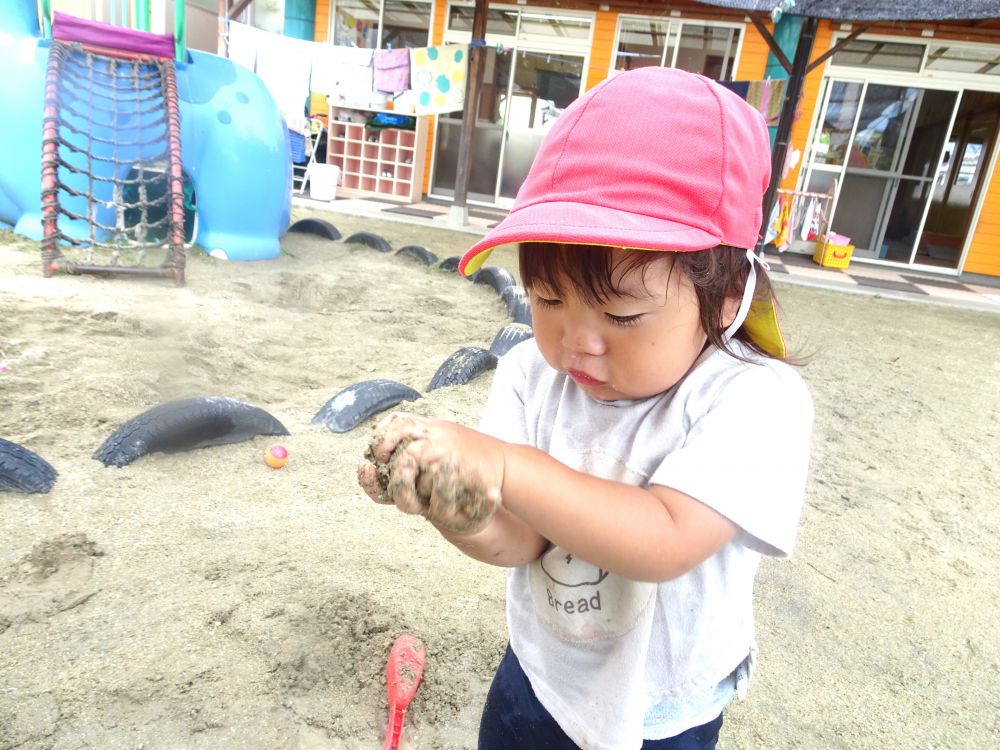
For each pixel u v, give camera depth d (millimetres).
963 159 12125
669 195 798
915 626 2369
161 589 2008
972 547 2945
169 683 1692
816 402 4578
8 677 1660
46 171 4871
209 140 6035
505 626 2057
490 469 708
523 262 868
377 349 4426
